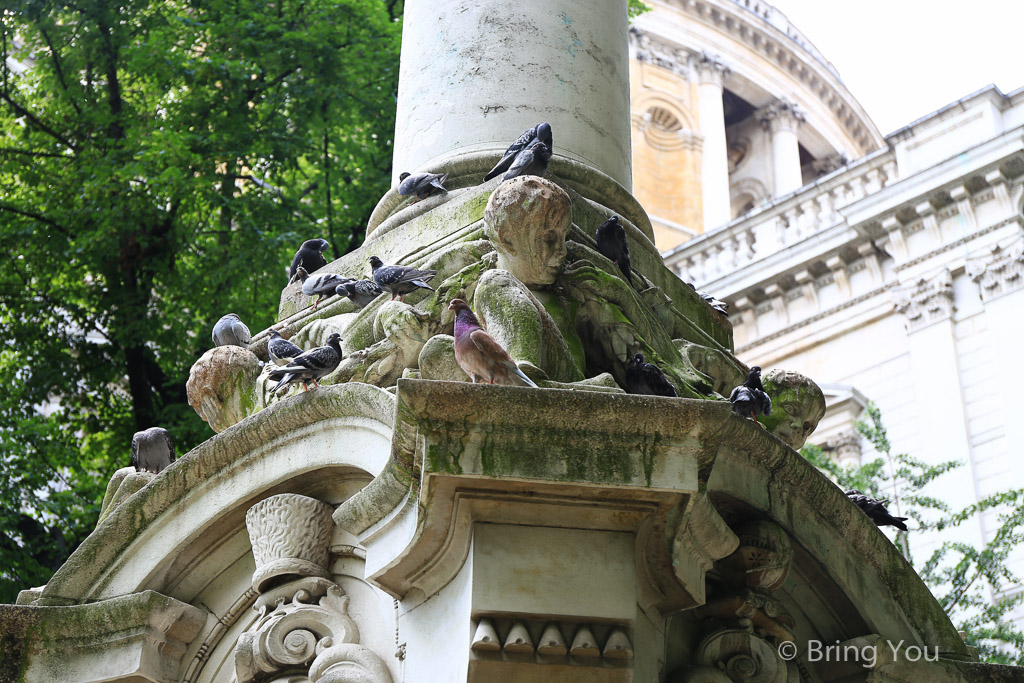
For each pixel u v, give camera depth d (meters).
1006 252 20.95
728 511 4.88
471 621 4.15
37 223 11.38
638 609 4.41
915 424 20.81
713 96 38.72
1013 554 17.25
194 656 5.02
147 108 12.77
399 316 5.36
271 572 4.85
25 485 10.27
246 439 5.05
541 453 4.12
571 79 6.54
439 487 4.18
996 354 20.42
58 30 12.40
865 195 22.66
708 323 6.42
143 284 11.63
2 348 11.36
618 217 5.73
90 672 4.95
